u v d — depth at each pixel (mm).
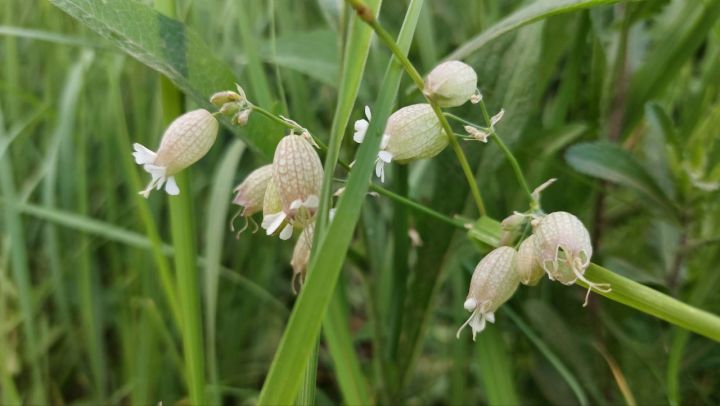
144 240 248
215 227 220
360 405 195
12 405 218
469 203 209
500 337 200
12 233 243
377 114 131
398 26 317
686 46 214
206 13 305
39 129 327
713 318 141
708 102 218
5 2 296
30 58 322
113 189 294
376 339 225
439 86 139
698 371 225
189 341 186
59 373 290
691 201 198
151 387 262
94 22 165
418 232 213
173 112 191
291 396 127
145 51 171
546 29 223
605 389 220
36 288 298
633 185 197
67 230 303
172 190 156
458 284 236
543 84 230
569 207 233
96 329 276
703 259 219
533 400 242
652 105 193
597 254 230
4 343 246
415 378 269
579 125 208
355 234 250
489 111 200
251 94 283
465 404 251
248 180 165
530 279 147
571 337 210
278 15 308
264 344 302
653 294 144
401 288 215
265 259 298
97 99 309
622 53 225
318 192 141
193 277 186
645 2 213
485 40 177
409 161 156
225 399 285
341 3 194
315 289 124
